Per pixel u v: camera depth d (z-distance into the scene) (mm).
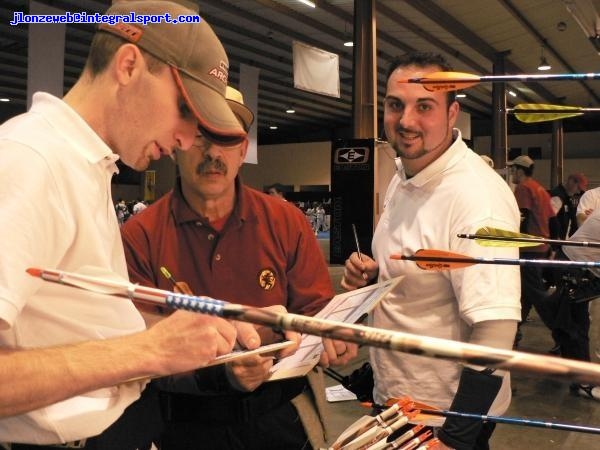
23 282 718
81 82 934
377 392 1577
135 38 887
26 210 741
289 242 1493
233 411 1357
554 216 4980
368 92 6547
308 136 21656
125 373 765
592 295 3162
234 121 963
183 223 1432
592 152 19312
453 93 1457
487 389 1244
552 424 910
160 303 625
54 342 846
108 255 920
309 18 8852
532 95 13344
